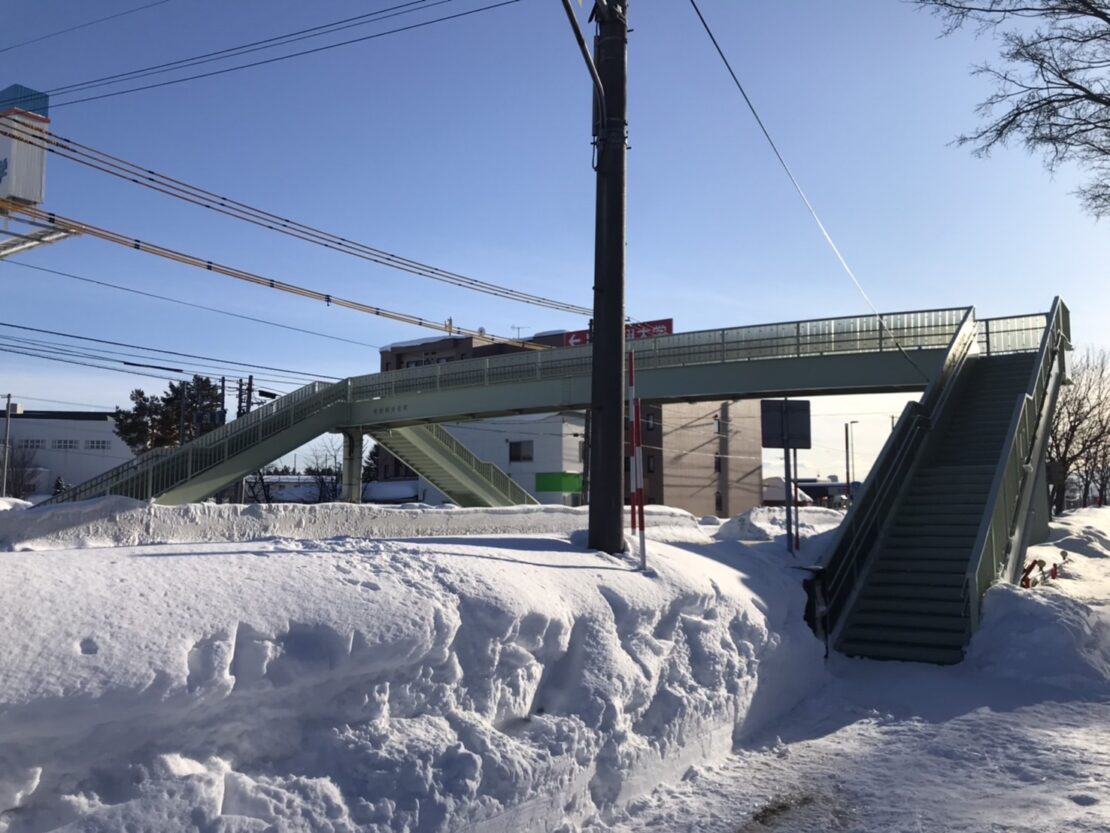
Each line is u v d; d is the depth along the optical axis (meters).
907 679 9.66
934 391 17.30
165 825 3.92
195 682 4.29
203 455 32.16
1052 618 10.04
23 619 4.25
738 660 7.90
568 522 21.42
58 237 20.98
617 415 9.23
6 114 19.88
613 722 6.10
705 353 29.47
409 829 4.52
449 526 18.84
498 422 59.41
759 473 70.88
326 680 4.77
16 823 3.71
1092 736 7.62
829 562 11.15
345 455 40.31
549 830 5.36
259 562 5.81
